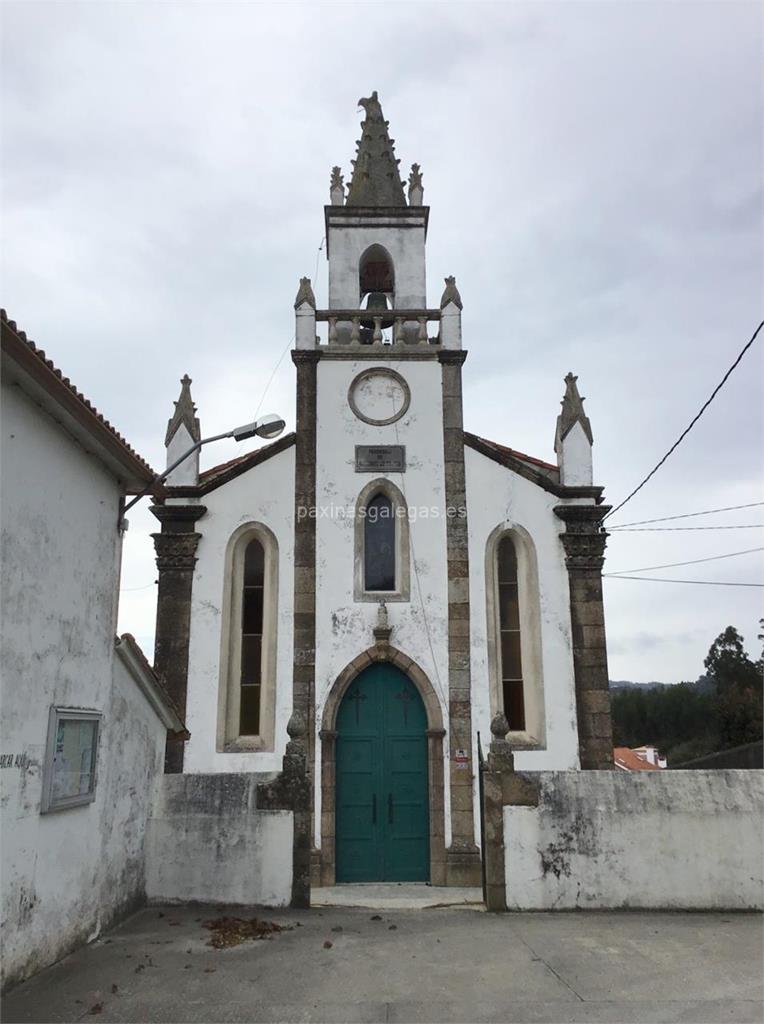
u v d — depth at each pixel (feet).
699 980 23.49
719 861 32.96
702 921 30.73
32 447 23.89
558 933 28.76
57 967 24.04
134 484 31.37
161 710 34.12
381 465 48.08
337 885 42.01
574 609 46.26
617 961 25.34
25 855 22.71
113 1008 20.84
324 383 49.26
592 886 32.76
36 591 23.89
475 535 47.29
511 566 48.11
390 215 53.78
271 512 47.39
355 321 51.01
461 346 50.24
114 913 29.40
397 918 31.19
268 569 46.91
